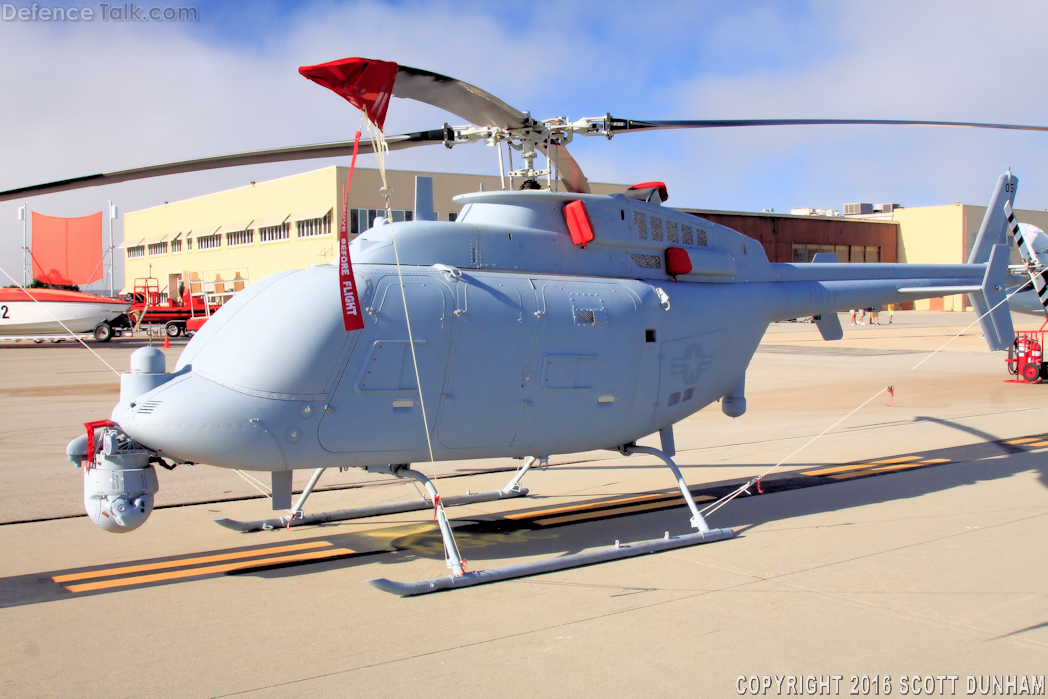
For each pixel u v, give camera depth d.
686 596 5.00
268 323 5.18
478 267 6.00
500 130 6.04
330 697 3.66
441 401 5.49
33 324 30.25
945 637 4.36
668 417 6.80
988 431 11.73
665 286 6.84
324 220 38.69
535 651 4.17
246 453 5.05
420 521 7.04
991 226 9.71
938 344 29.84
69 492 8.01
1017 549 6.00
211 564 5.73
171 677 3.86
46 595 5.05
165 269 51.81
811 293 8.13
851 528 6.64
